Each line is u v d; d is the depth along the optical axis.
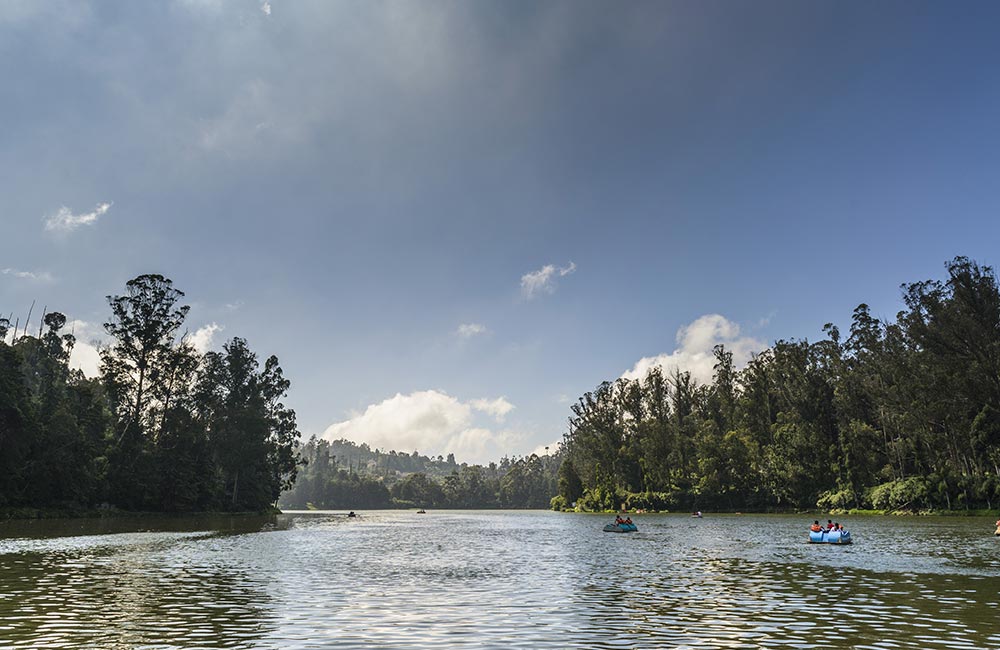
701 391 148.00
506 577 27.22
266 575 27.52
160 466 94.06
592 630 16.06
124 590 22.80
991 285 87.19
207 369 110.69
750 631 15.95
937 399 86.31
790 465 111.81
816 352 118.88
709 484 121.88
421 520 110.12
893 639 15.10
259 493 117.19
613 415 144.62
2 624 16.70
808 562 32.38
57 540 44.75
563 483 171.88
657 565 31.98
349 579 26.33
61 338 113.75
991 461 84.81
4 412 69.44
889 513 93.12
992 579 25.53
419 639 15.03
